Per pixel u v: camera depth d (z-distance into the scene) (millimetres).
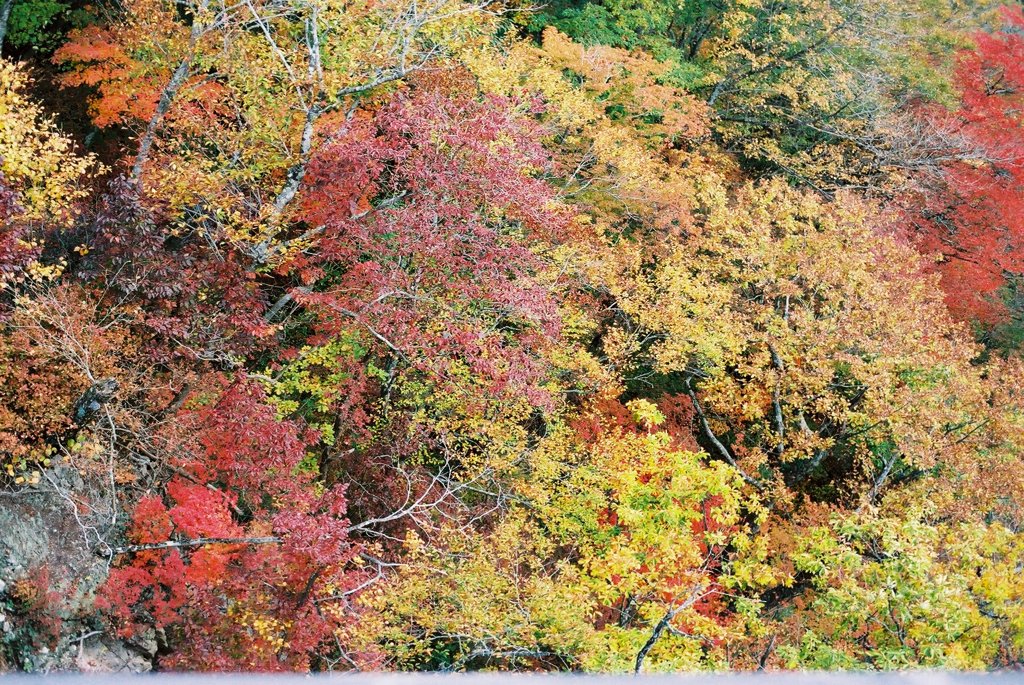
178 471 16531
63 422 16094
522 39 25594
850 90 29094
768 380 22797
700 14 29047
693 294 21578
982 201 28906
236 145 18234
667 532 18156
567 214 20141
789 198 25734
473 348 17922
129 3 18641
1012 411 23125
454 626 16828
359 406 19688
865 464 22516
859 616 16812
